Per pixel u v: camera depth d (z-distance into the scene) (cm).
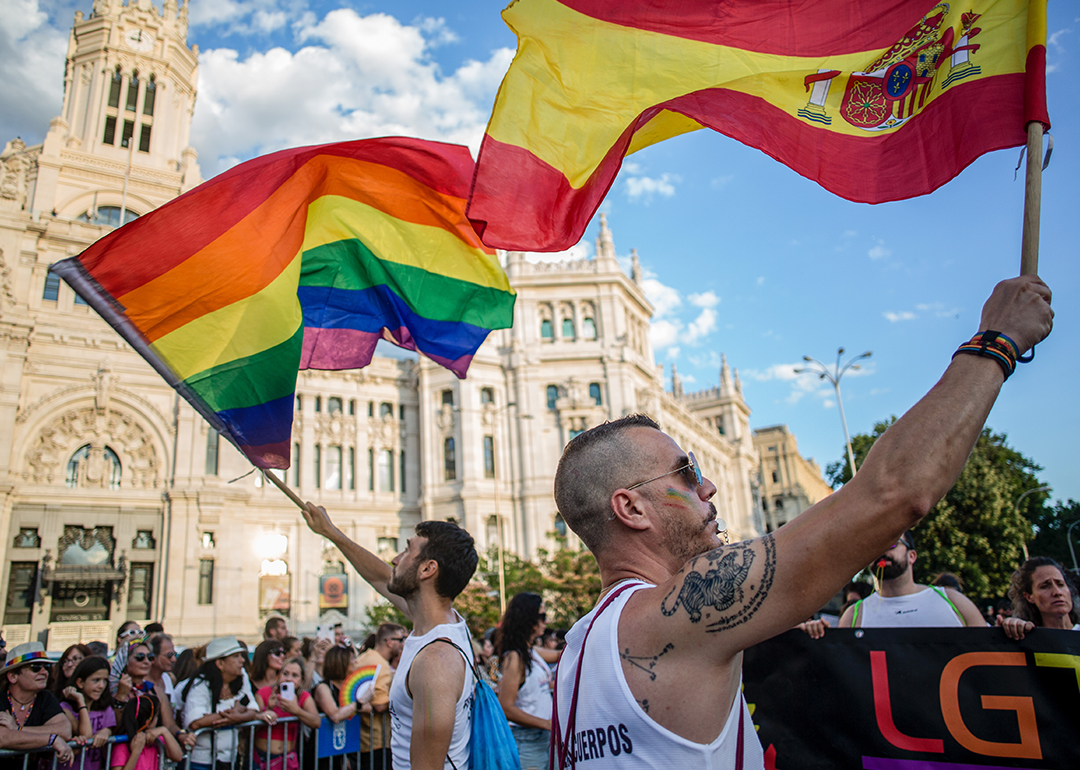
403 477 5916
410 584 425
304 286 577
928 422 173
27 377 4506
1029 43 303
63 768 724
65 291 4750
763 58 362
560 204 353
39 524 4375
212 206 505
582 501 244
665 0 375
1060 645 404
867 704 443
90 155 5053
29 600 4281
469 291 593
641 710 186
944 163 320
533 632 723
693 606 184
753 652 482
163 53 5528
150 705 775
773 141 346
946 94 325
